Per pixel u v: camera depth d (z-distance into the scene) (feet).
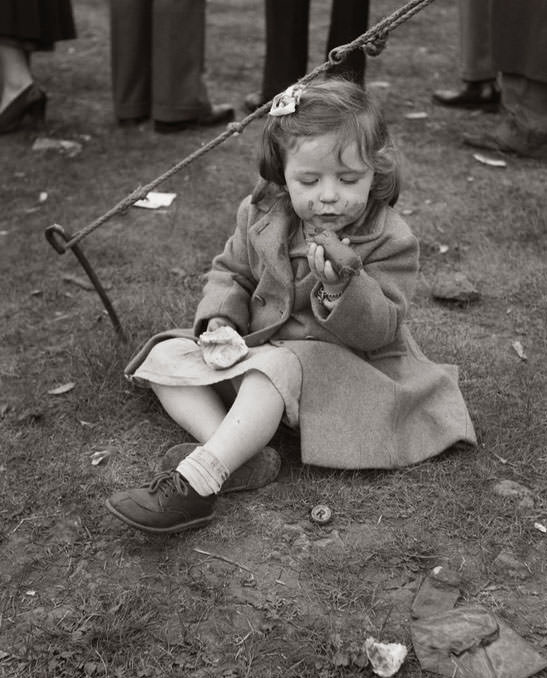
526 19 16.21
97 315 12.07
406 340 9.27
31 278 13.33
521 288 12.55
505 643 6.72
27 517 8.26
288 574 7.45
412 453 8.66
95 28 29.01
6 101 19.40
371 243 8.32
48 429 9.59
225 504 8.27
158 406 9.87
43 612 7.18
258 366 8.05
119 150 18.44
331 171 7.80
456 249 13.85
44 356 11.10
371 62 24.23
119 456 9.11
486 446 8.96
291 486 8.48
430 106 20.76
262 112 8.72
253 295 8.96
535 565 7.50
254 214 8.85
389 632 6.87
